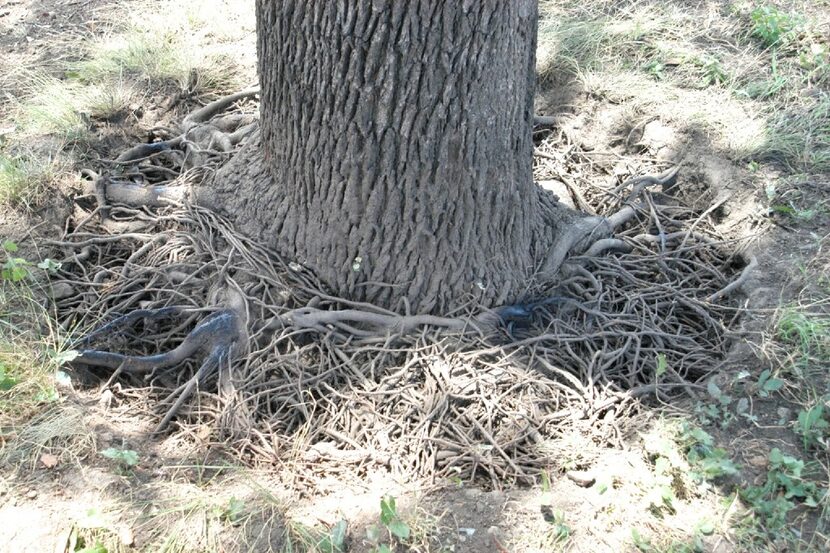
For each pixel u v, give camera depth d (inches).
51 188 155.2
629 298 142.2
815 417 115.4
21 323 130.6
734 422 119.1
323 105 121.0
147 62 192.5
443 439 117.4
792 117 175.3
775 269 144.6
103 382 129.5
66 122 171.5
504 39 116.9
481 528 104.6
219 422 121.3
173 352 128.5
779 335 130.5
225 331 128.7
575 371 130.6
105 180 157.2
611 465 112.7
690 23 205.8
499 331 132.6
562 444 116.9
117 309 137.1
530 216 139.5
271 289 135.0
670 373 130.4
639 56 195.3
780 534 103.3
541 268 142.6
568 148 176.6
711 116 174.6
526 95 127.3
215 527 103.5
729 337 135.0
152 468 113.7
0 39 206.2
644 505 107.0
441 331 130.7
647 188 167.9
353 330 131.5
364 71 115.2
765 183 160.4
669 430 116.6
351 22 112.0
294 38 119.6
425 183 123.0
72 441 113.9
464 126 119.6
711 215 163.0
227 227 143.7
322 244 132.2
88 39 205.0
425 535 102.3
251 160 145.7
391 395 123.3
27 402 117.9
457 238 128.4
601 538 103.2
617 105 183.5
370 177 123.2
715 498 108.3
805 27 198.5
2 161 154.8
